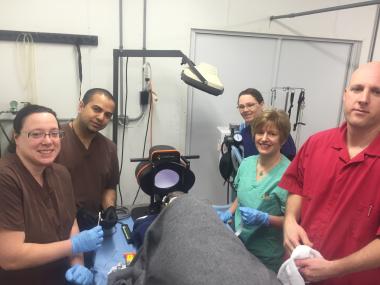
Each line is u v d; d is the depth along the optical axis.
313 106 3.36
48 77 2.64
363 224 1.06
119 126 2.88
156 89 2.90
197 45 2.94
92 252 1.57
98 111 1.82
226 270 0.60
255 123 1.62
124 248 1.77
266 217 1.49
